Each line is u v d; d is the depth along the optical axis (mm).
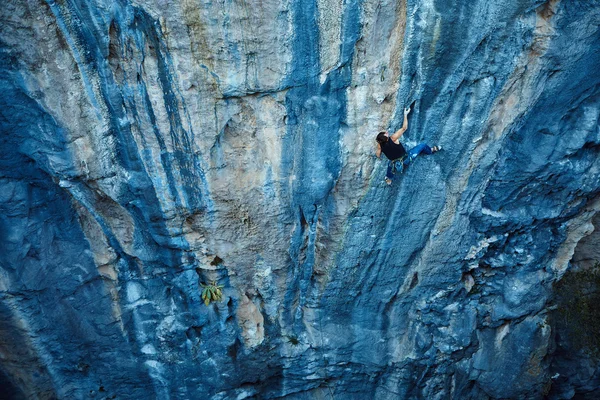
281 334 15031
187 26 9695
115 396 15156
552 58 10883
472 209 13430
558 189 13469
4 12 9312
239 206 12305
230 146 11477
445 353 15680
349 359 15719
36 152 10938
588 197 13836
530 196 13586
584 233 14594
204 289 13641
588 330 15477
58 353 13883
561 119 12094
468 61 10719
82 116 10609
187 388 15133
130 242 12719
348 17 9953
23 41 9664
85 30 9602
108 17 9453
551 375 16797
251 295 14328
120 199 11727
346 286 14336
